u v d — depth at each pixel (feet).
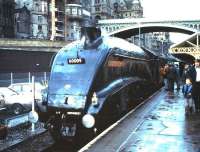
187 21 408.67
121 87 52.60
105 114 46.80
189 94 51.24
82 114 45.24
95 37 50.14
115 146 33.63
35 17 384.06
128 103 57.88
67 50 49.62
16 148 46.34
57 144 48.26
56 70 48.11
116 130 40.63
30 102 76.33
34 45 244.63
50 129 47.26
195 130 40.34
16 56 214.48
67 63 48.11
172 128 41.52
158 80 108.17
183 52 98.27
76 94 45.83
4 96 75.92
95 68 47.03
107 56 49.42
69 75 47.14
